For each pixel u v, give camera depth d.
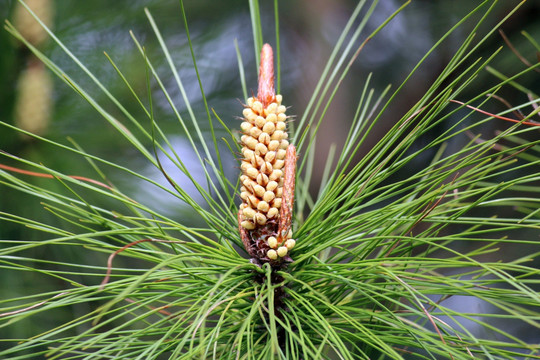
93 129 0.70
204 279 0.50
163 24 0.78
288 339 0.52
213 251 0.50
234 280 0.50
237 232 0.52
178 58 0.76
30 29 0.68
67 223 0.68
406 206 0.50
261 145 0.50
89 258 0.69
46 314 0.68
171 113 0.73
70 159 0.69
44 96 0.68
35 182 0.67
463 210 0.50
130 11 0.73
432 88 0.49
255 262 0.51
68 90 0.69
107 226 0.50
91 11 0.71
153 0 0.74
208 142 0.76
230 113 0.79
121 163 0.70
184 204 0.71
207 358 0.51
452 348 0.48
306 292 0.52
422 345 0.49
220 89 0.80
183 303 0.51
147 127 0.71
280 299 0.51
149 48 0.73
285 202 0.50
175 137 0.73
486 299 0.47
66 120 0.69
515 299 0.49
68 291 0.48
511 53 0.85
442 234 0.87
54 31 0.69
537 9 0.88
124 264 0.70
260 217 0.50
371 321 0.51
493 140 0.49
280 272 0.50
